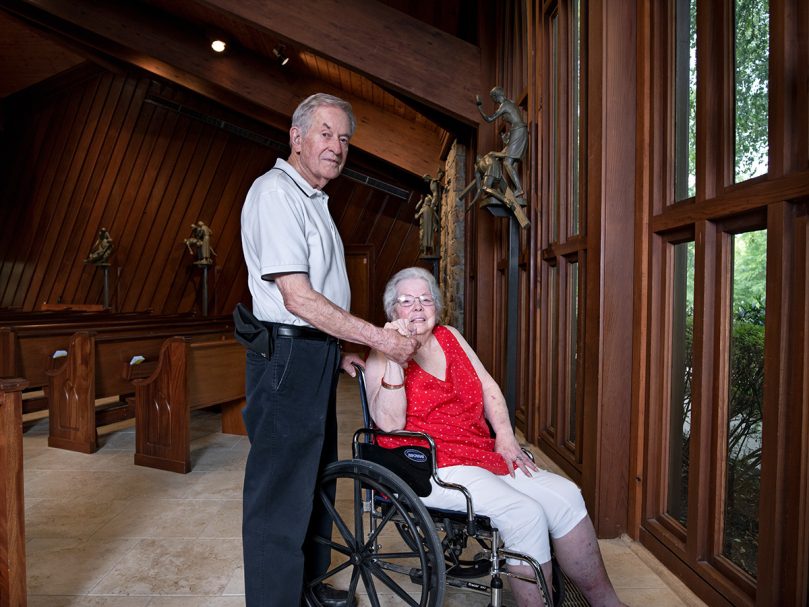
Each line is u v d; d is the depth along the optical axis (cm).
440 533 240
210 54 784
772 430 152
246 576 164
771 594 151
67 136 1108
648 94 231
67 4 758
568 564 167
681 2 215
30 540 250
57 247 1118
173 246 1103
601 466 242
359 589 205
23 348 439
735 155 178
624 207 239
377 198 1048
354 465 163
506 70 462
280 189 162
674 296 220
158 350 467
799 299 145
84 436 396
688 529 197
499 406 191
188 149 1088
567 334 330
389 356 162
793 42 148
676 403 219
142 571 221
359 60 473
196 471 356
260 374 166
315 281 168
